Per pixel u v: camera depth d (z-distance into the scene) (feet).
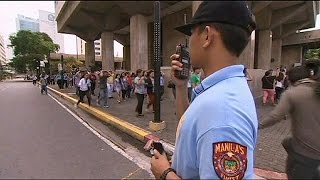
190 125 3.31
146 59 71.41
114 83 50.67
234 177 2.89
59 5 78.95
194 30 3.66
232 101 3.13
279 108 7.97
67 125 20.97
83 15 77.30
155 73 24.12
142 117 31.14
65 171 11.44
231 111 3.06
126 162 15.31
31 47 120.67
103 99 40.65
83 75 47.34
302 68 7.97
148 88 35.06
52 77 124.88
